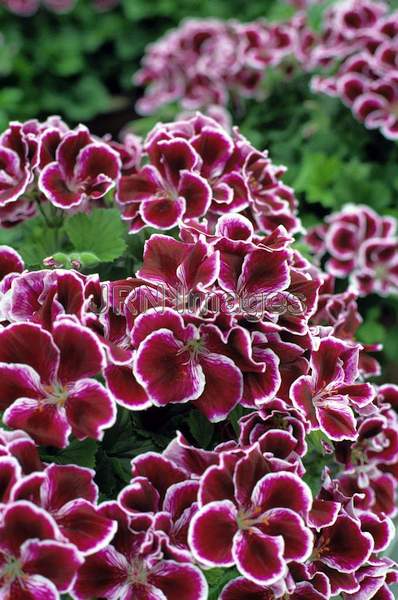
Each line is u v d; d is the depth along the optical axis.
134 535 0.55
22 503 0.51
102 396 0.55
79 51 1.83
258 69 1.15
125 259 0.72
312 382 0.60
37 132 0.71
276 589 0.55
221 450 0.59
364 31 1.04
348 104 1.00
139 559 0.55
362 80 1.00
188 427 0.64
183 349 0.58
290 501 0.56
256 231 0.71
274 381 0.58
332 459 0.69
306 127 1.10
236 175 0.69
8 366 0.56
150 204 0.67
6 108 1.51
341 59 1.09
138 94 1.93
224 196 0.68
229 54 1.16
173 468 0.57
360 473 0.67
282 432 0.58
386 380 1.01
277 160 1.09
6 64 1.65
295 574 0.57
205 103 1.22
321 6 1.26
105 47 1.93
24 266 0.67
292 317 0.59
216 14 1.82
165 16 1.89
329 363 0.61
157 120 1.29
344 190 1.01
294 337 0.59
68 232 0.71
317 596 0.58
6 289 0.62
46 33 1.85
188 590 0.54
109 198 0.74
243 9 1.83
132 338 0.57
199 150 0.69
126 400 0.56
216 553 0.54
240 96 1.20
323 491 0.62
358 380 0.70
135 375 0.56
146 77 1.35
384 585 0.62
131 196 0.68
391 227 0.93
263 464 0.56
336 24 1.07
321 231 0.95
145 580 0.55
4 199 0.68
